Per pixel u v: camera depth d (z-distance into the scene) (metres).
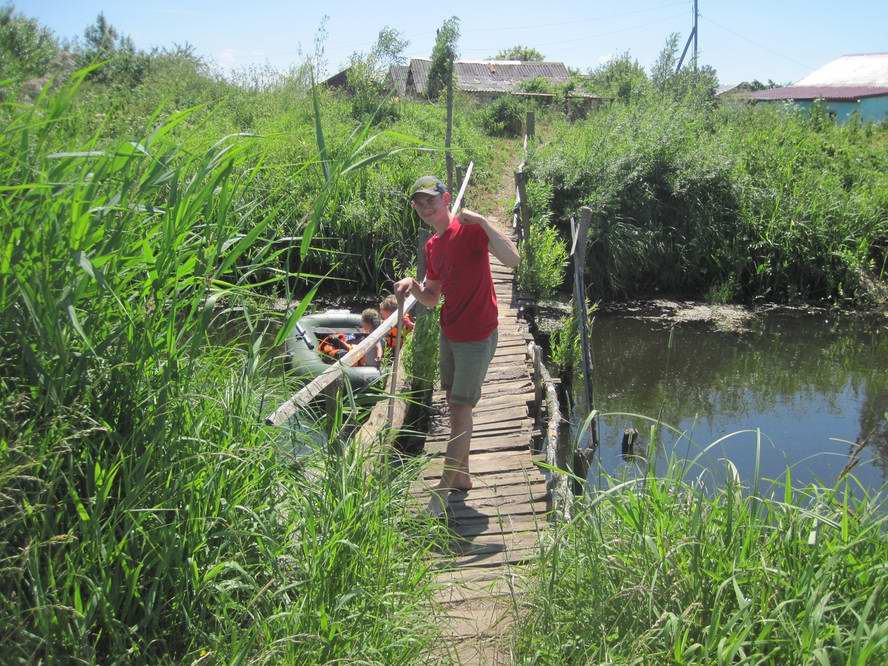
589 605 2.93
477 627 3.22
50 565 2.23
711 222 16.42
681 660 2.52
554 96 33.50
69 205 2.57
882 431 8.94
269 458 2.92
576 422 9.16
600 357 12.29
